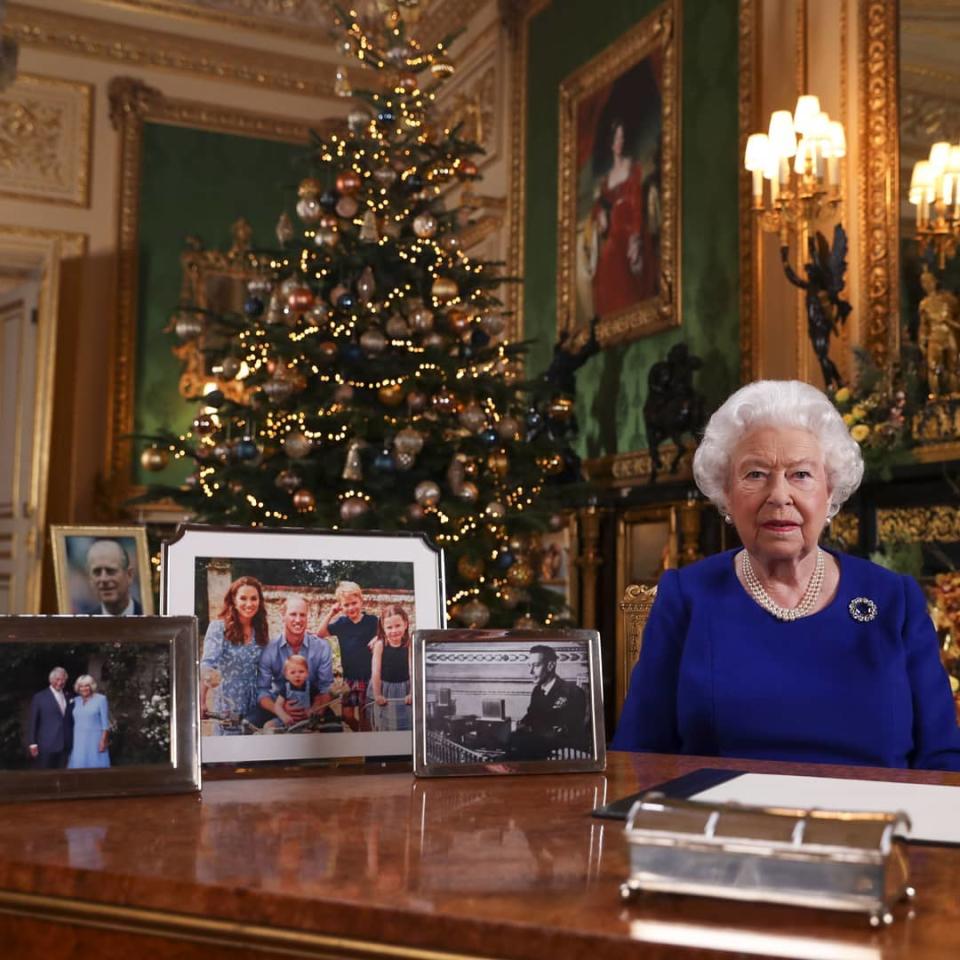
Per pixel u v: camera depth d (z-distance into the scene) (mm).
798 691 1954
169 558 1486
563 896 842
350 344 5938
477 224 10180
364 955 807
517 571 6082
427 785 1388
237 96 11320
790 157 5883
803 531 1963
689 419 7000
